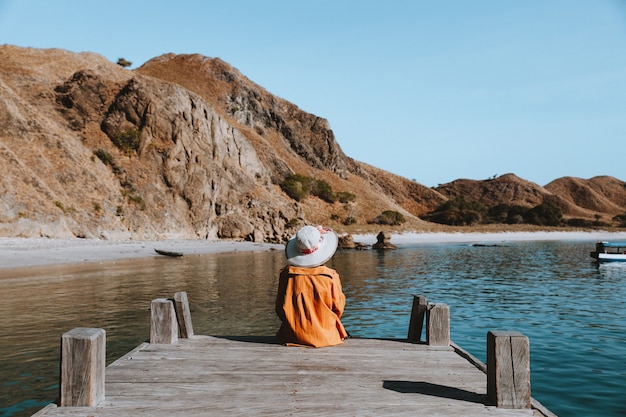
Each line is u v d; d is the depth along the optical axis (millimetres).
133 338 11719
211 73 113562
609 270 32344
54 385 8367
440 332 7703
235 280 23484
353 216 90250
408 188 149250
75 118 58781
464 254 47156
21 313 14711
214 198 60969
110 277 23938
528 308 17344
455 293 21141
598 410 7691
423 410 4941
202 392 5402
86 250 36469
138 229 50281
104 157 54938
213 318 14344
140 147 57844
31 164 45844
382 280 25422
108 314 14586
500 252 50531
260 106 110875
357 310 16141
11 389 8172
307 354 7055
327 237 7824
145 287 20594
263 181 77812
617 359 10664
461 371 6297
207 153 63312
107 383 5688
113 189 51781
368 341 7996
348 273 28797
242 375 6027
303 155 109438
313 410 4898
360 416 4758
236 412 4820
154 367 6340
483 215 123312
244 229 59969
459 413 4887
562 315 15992
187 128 61969
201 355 6957
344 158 124750
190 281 22938
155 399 5176
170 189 57344
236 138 74438
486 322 14758
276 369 6297
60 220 41625
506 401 5043
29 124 49781
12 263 28641
